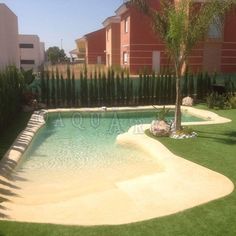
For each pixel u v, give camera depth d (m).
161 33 11.66
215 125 13.87
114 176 9.12
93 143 12.95
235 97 19.31
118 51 35.38
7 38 23.34
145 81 21.28
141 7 11.70
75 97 20.78
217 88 21.08
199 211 6.30
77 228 5.68
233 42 26.81
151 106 20.75
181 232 5.55
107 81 20.97
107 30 38.66
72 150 11.96
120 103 21.31
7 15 23.38
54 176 9.30
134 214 6.29
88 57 43.94
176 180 7.94
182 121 16.45
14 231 5.55
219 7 10.91
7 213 6.36
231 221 5.91
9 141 11.99
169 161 9.30
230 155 9.70
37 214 6.37
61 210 6.58
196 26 11.09
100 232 5.55
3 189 7.87
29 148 12.05
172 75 21.30
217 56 26.88
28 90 20.02
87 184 8.55
